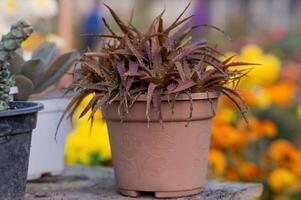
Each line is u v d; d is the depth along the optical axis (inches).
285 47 205.3
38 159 74.3
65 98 76.1
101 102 60.1
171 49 62.2
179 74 60.2
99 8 262.1
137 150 63.0
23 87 72.7
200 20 320.5
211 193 67.4
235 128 122.7
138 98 61.0
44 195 67.7
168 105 61.1
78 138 107.8
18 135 56.9
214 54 87.3
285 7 418.3
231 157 119.0
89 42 233.6
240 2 405.7
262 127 119.8
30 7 123.3
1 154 55.5
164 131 62.1
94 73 63.4
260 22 365.7
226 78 63.2
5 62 57.8
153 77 59.8
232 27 331.9
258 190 73.2
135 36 64.3
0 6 122.3
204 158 65.5
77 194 68.0
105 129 109.2
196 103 62.1
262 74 129.3
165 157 62.7
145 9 378.9
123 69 60.8
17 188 57.3
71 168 84.6
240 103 72.5
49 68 75.4
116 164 65.5
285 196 121.2
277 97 132.0
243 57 132.6
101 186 72.6
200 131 63.7
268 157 120.4
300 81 157.1
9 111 55.4
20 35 56.1
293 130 140.3
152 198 64.4
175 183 63.6
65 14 156.2
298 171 119.1
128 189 64.9
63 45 134.8
